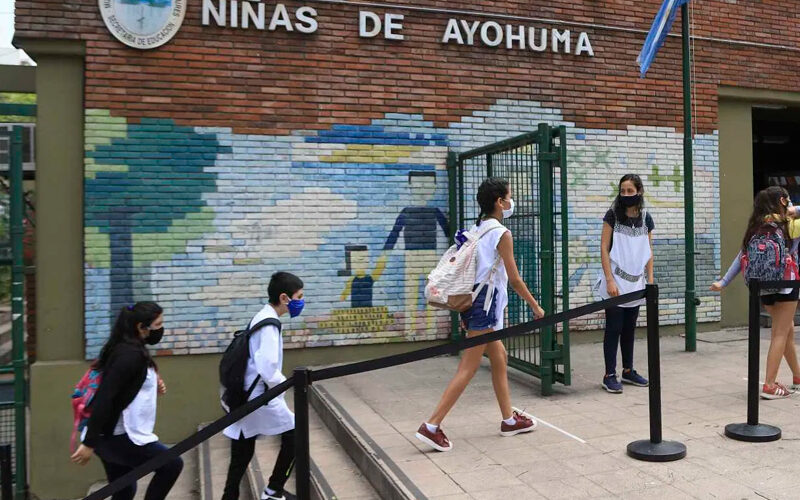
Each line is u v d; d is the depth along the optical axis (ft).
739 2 28.96
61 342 21.30
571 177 26.18
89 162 21.24
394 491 11.85
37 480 20.68
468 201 24.36
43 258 21.25
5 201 20.18
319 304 23.22
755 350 13.91
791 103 29.96
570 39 26.14
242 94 22.56
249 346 12.84
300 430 9.95
